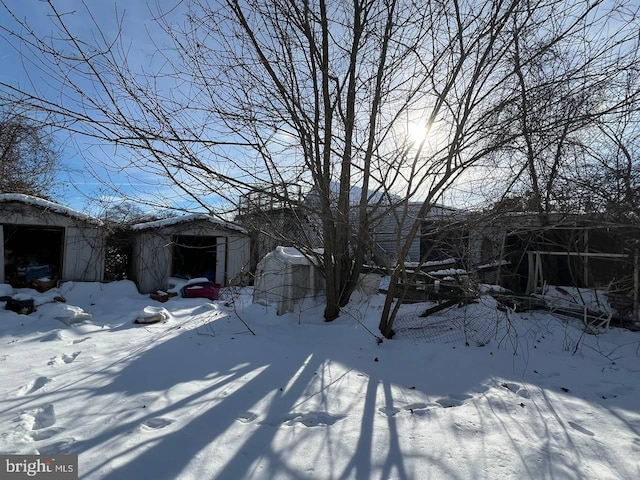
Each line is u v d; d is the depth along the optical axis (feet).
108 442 9.68
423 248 32.86
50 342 20.59
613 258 25.41
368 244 19.93
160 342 20.36
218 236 42.01
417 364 16.76
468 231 22.08
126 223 38.78
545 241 28.07
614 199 21.74
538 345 19.62
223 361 16.96
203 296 37.22
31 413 11.42
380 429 10.61
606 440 10.12
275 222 22.56
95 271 36.37
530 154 19.39
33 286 33.65
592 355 18.66
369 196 21.11
